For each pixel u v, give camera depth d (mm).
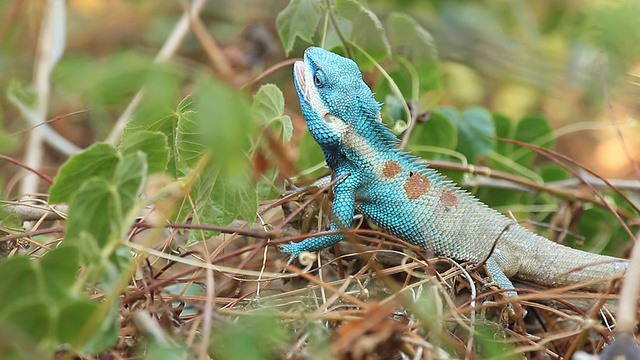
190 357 3535
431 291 4402
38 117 7031
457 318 4090
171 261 4738
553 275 5281
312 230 5387
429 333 4094
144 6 9961
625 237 6547
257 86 8500
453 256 5328
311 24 5910
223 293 4977
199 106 2645
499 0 8852
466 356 3816
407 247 4785
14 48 8695
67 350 3770
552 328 4848
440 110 6723
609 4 5668
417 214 5344
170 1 10031
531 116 7242
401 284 5359
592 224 6586
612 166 9477
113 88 2795
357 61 6465
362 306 4055
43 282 3320
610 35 5617
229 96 2668
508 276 5363
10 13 8648
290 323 4242
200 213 4723
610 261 5098
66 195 3846
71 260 3342
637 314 4395
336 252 5168
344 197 5324
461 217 5363
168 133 4688
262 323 3350
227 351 3273
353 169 5406
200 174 4586
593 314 4398
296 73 5613
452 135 6430
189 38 9180
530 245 5344
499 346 3996
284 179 5570
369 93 5484
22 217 5203
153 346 3422
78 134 8344
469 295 5074
